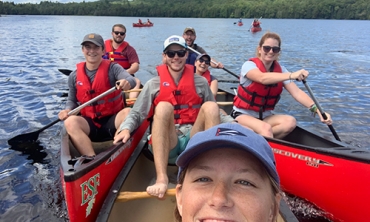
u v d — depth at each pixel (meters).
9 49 7.78
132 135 1.71
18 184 1.85
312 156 1.60
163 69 1.79
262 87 2.08
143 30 15.84
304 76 1.87
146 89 1.75
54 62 6.04
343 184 1.51
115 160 1.49
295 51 8.17
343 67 5.88
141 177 1.68
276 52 2.05
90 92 1.98
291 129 1.99
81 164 1.26
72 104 2.05
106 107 2.00
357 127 2.84
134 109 1.71
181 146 1.69
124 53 3.58
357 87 4.26
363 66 5.99
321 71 5.46
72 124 1.75
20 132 2.60
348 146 1.70
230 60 6.48
